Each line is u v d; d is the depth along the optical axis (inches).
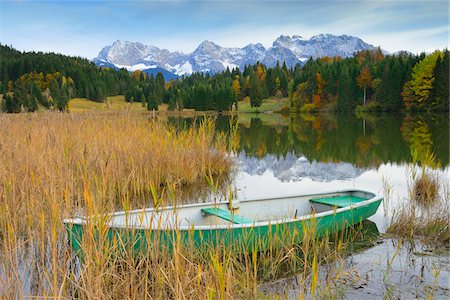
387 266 200.2
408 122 1457.9
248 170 514.3
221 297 117.9
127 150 365.7
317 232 225.8
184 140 448.1
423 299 167.2
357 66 2874.0
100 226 136.2
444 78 2026.3
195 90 3120.1
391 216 289.0
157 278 150.7
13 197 218.5
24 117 448.1
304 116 2384.4
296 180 451.8
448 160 535.2
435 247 227.5
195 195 349.7
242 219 222.5
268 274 185.5
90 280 134.0
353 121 1676.9
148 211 225.0
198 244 188.2
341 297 168.2
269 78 3794.3
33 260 164.9
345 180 447.2
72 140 346.9
